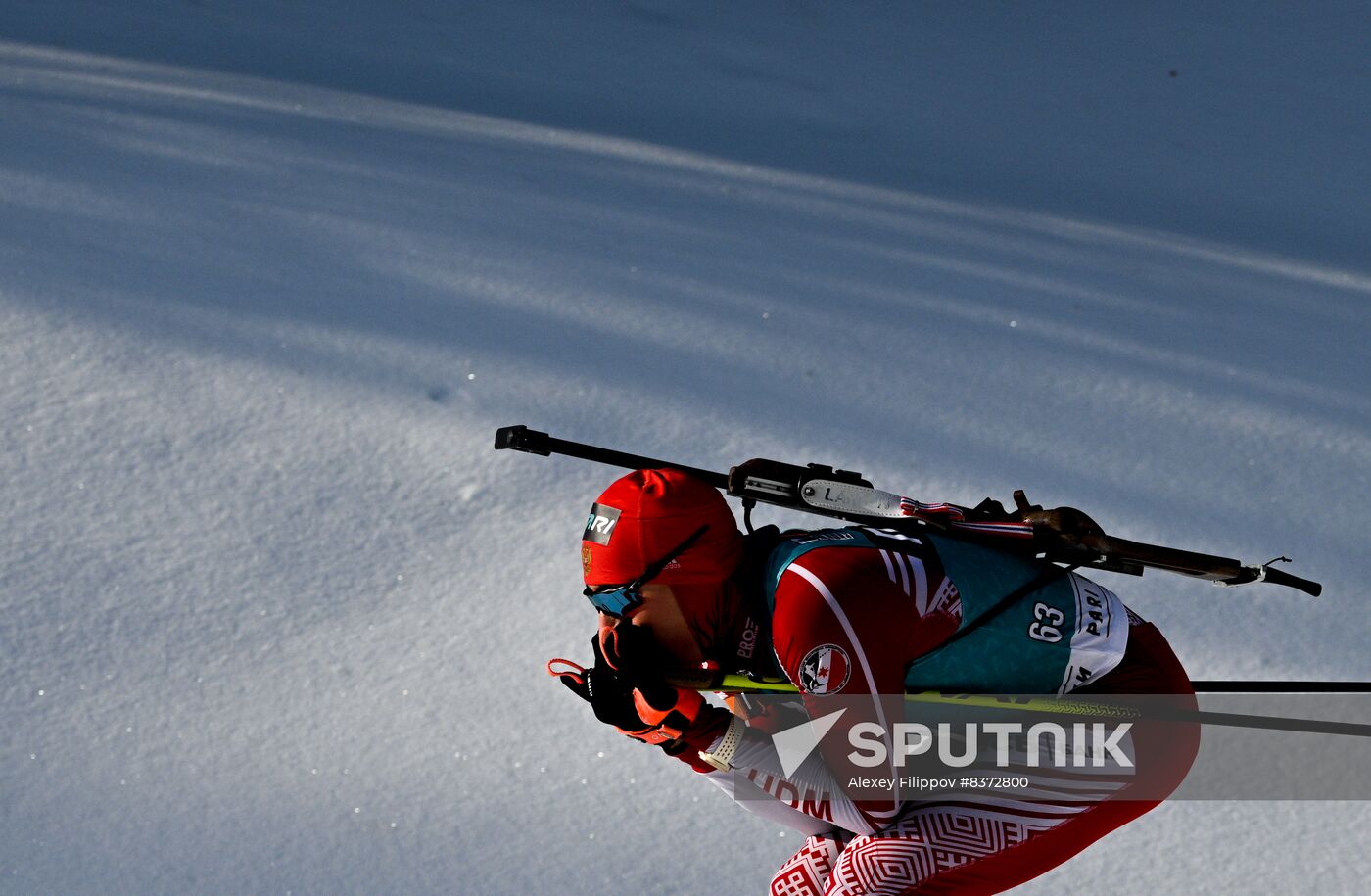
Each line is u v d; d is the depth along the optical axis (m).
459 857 9.92
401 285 18.58
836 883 8.93
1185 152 34.25
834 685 7.94
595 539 8.49
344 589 12.66
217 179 21.66
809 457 15.52
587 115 30.17
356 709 11.28
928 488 15.19
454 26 36.53
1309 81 41.19
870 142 31.31
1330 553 14.82
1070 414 17.47
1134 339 20.42
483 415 15.57
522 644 12.21
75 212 19.28
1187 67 41.56
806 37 40.12
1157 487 15.88
